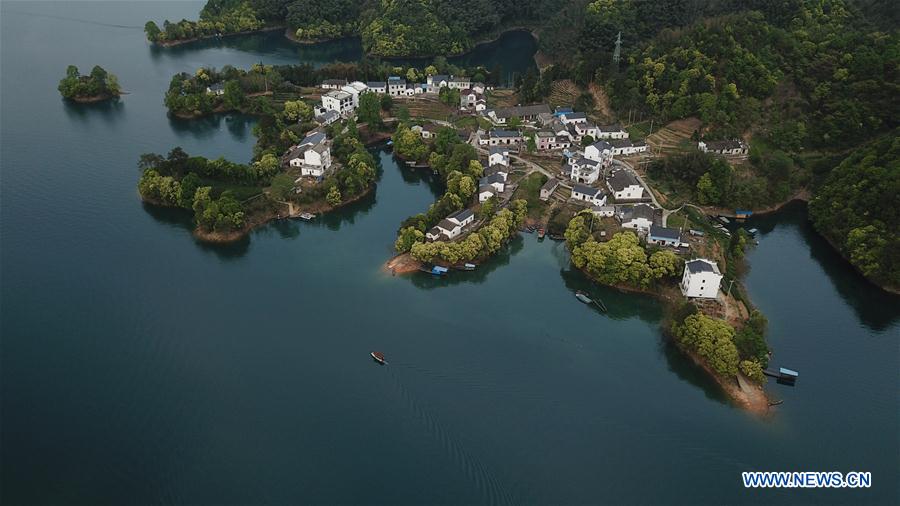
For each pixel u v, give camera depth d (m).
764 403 163.12
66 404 157.25
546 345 181.88
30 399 158.38
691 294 195.12
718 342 169.25
